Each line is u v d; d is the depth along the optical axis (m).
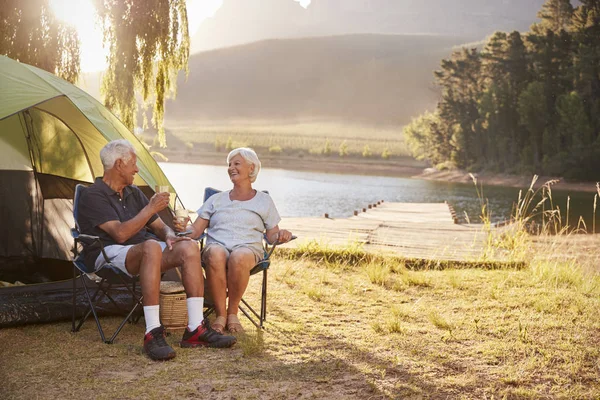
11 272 5.68
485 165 62.88
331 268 7.36
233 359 3.79
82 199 4.18
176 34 9.70
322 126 190.88
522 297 5.68
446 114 70.00
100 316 4.70
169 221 5.37
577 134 52.03
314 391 3.28
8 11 8.10
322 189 39.75
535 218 21.03
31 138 5.91
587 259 8.88
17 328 4.37
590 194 41.84
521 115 56.28
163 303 4.36
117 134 5.38
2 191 5.88
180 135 125.06
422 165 89.31
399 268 7.26
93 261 4.11
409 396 3.24
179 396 3.18
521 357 3.91
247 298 5.57
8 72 5.01
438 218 16.42
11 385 3.28
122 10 9.20
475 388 3.37
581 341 4.25
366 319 4.90
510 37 60.56
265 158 92.94
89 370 3.54
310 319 4.84
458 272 7.13
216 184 36.03
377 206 20.42
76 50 8.90
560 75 56.59
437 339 4.29
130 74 9.29
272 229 4.68
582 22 56.25
